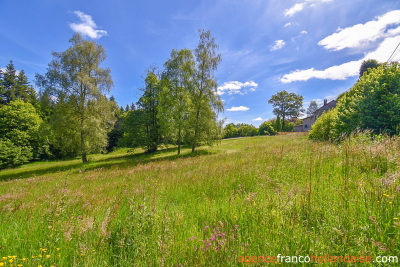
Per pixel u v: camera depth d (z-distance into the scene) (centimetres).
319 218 279
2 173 2611
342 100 1645
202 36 2666
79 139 2905
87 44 2555
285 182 498
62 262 243
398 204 259
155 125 3550
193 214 404
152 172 1150
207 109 2666
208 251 230
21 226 360
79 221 333
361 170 468
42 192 921
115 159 3100
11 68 5544
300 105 8531
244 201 396
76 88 2544
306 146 1036
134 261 240
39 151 4134
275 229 268
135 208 337
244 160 1069
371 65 4484
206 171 877
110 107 2753
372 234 229
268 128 6944
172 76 2716
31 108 4266
